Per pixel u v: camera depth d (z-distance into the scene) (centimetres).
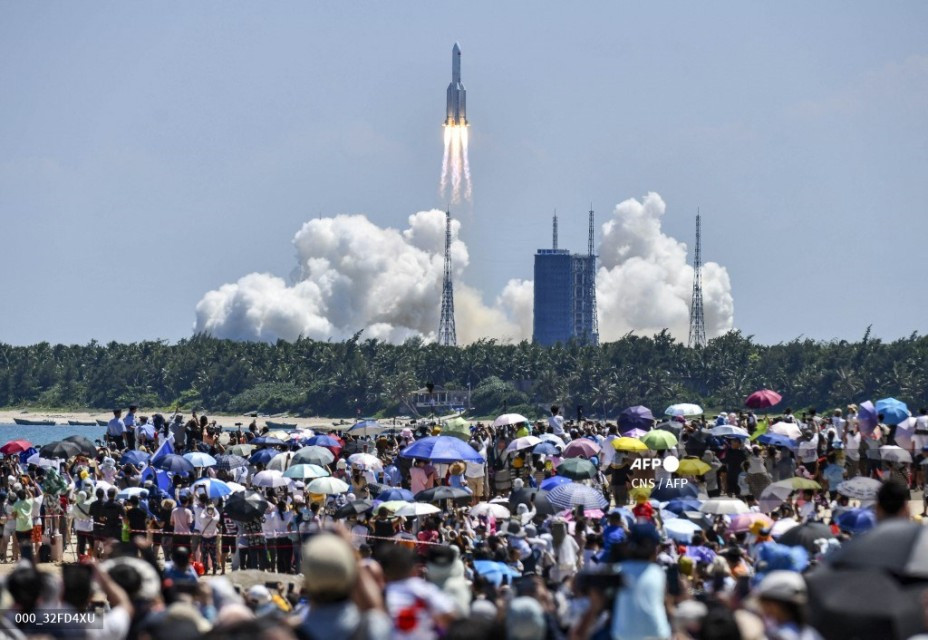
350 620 5344
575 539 14175
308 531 16425
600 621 6756
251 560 16650
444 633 6100
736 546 13175
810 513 16600
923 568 6406
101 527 16312
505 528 14462
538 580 8269
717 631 5984
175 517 16712
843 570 6341
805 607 6334
